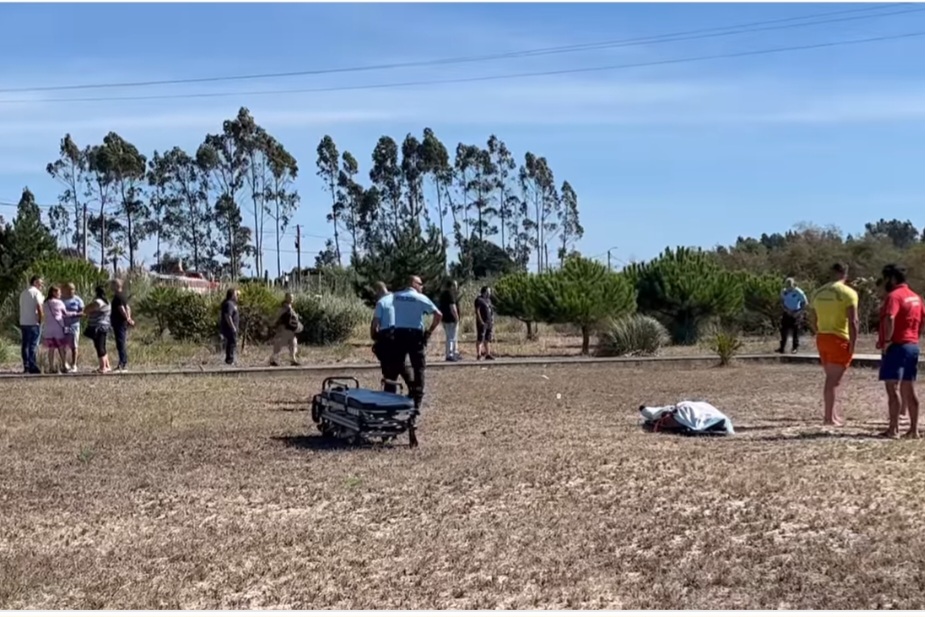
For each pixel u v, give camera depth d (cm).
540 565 717
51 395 1777
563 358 2661
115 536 819
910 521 802
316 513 880
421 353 1324
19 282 3450
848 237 5478
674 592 653
